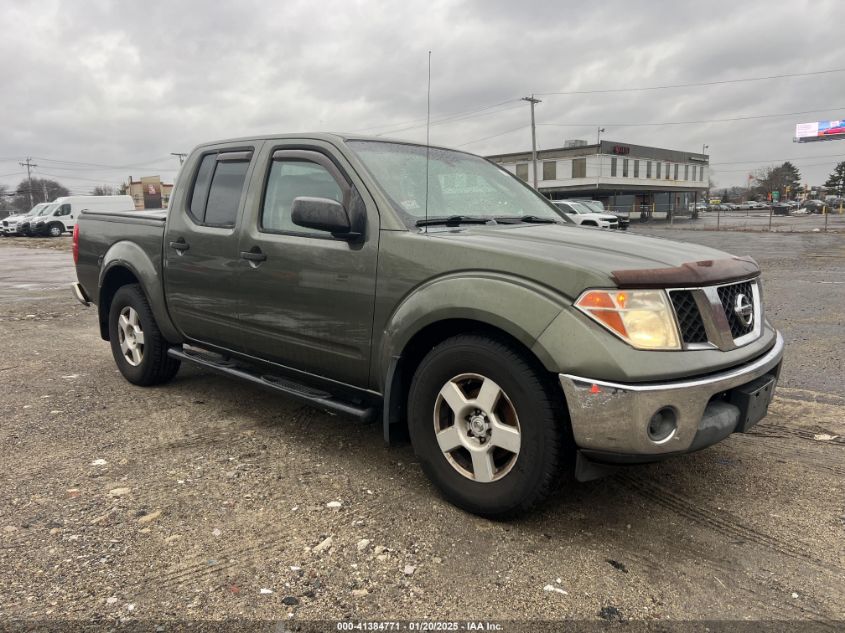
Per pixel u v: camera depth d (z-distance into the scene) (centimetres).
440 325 309
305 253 356
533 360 277
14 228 3641
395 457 378
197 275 432
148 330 493
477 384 301
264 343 391
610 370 253
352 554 271
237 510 309
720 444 398
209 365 440
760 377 299
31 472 353
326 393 374
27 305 1012
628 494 330
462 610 235
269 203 390
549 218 413
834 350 624
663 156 7544
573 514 309
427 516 305
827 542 284
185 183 455
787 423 433
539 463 273
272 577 254
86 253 550
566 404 270
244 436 411
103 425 430
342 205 331
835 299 947
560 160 6800
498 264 286
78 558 266
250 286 391
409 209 338
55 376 560
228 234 405
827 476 352
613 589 249
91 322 855
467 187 398
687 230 3725
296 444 397
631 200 7650
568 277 267
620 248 299
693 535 290
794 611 236
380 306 324
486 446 292
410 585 250
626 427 254
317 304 353
